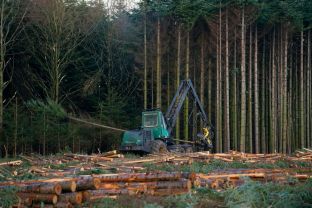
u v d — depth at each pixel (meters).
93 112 38.22
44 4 34.97
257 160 23.53
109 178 12.02
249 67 40.41
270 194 11.41
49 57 35.56
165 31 38.47
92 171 16.92
